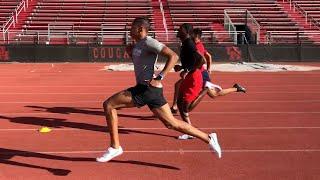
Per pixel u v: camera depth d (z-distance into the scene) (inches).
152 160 262.7
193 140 312.5
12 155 272.8
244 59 1098.7
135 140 312.2
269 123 375.2
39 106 463.8
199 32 352.8
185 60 322.7
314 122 379.9
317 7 1457.9
